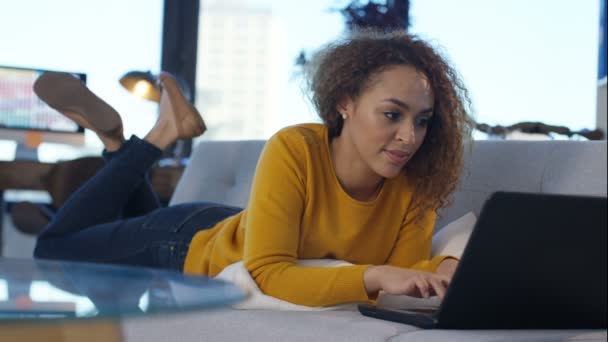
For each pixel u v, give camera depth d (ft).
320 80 5.23
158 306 2.17
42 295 2.42
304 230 5.15
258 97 16.03
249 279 4.77
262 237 4.87
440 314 3.80
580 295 3.94
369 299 4.57
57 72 8.58
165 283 2.64
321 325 3.99
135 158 8.11
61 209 7.97
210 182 8.17
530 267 3.76
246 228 5.05
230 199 7.94
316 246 5.22
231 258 5.47
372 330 3.84
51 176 10.46
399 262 5.44
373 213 5.26
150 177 10.49
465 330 3.85
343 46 5.16
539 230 3.67
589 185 5.39
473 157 6.07
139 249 7.18
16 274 2.89
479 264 3.67
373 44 5.05
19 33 14.48
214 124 16.01
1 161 10.39
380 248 5.40
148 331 4.10
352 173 5.19
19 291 2.51
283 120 16.07
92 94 8.61
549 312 3.95
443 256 5.31
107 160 8.54
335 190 5.17
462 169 5.54
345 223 5.20
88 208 7.85
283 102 16.03
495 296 3.80
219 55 15.93
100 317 2.10
